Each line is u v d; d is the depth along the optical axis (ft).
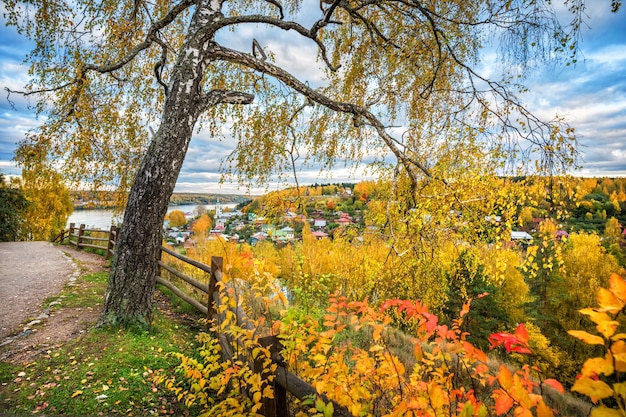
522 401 3.74
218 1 17.15
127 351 12.67
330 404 5.30
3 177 75.87
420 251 18.43
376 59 20.66
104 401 10.00
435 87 19.56
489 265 19.29
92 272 28.27
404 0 17.11
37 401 9.73
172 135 15.44
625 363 2.75
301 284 21.59
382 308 6.04
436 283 20.88
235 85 22.50
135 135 22.43
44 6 16.92
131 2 20.86
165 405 10.32
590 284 72.33
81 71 17.63
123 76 22.47
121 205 22.44
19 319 16.14
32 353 12.41
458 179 17.01
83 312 16.89
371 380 7.70
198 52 15.97
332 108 18.37
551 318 76.74
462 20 17.80
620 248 85.15
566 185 13.56
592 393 2.80
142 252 14.98
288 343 7.20
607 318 2.94
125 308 14.64
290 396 9.05
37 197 87.25
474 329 65.36
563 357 63.62
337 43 21.68
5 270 29.25
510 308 74.23
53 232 104.53
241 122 21.38
